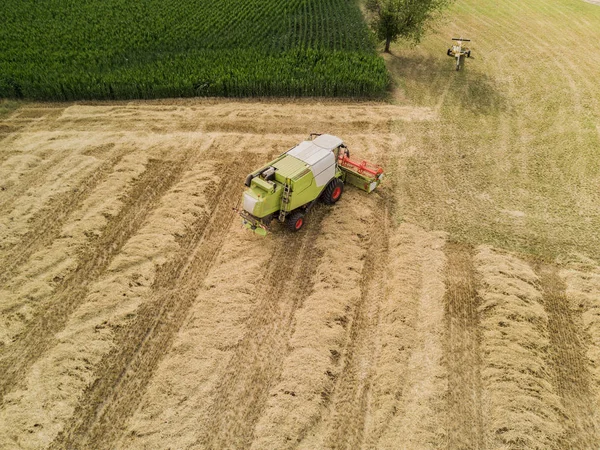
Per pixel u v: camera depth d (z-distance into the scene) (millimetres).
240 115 24516
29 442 10977
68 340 13203
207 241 16688
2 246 16328
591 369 12836
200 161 20844
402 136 22844
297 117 24359
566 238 17047
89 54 29141
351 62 28094
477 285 15133
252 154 21312
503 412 11664
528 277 15312
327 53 28953
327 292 14703
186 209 17922
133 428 11281
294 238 16844
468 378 12523
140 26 33406
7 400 11820
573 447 11172
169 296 14633
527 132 23250
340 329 13625
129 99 26359
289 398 11898
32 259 15781
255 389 12180
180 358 12766
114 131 23062
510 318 13977
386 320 13961
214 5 37906
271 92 26422
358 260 15914
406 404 11891
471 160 21188
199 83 26297
